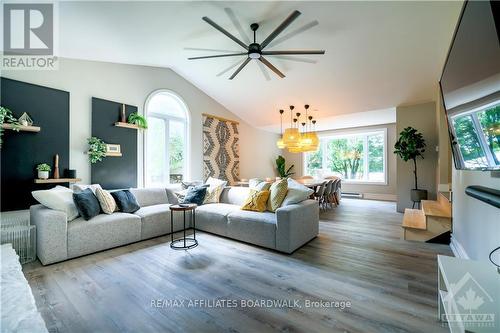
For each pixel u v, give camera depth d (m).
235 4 2.72
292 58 3.63
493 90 1.21
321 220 4.58
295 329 1.55
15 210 3.03
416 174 5.18
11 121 2.97
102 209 3.18
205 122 5.84
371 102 5.14
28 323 1.36
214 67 4.77
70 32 2.84
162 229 3.58
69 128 3.57
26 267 2.46
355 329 1.54
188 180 5.40
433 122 5.00
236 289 2.05
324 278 2.23
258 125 7.43
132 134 4.36
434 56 3.59
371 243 3.22
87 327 1.58
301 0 2.71
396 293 1.96
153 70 4.75
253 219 3.15
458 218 2.86
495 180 1.79
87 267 2.48
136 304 1.84
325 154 8.53
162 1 2.52
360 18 3.03
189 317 1.68
